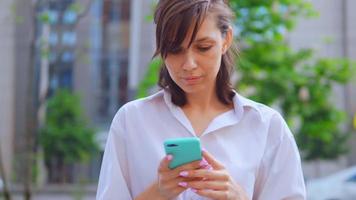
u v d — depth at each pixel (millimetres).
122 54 21375
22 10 10930
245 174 1938
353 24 18000
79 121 20641
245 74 10008
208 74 1843
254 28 9203
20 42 20734
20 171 8898
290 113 10906
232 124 1976
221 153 1947
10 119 21078
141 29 18125
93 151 21078
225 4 1904
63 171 20594
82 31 20188
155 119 1997
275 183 2004
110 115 21891
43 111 20469
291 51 10469
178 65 1831
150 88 9617
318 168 20719
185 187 1780
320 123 11836
